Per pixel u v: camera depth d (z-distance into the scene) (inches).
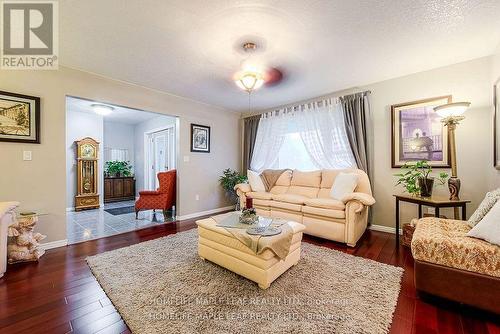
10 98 95.3
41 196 103.5
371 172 134.1
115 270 81.0
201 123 175.8
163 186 162.2
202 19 74.0
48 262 89.7
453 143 98.9
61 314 58.6
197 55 98.3
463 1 66.1
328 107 148.9
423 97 117.1
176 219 161.0
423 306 62.1
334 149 147.4
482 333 52.1
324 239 119.0
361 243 111.4
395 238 118.6
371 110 134.6
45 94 104.6
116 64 107.6
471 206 105.7
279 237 72.9
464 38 86.6
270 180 165.8
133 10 69.5
